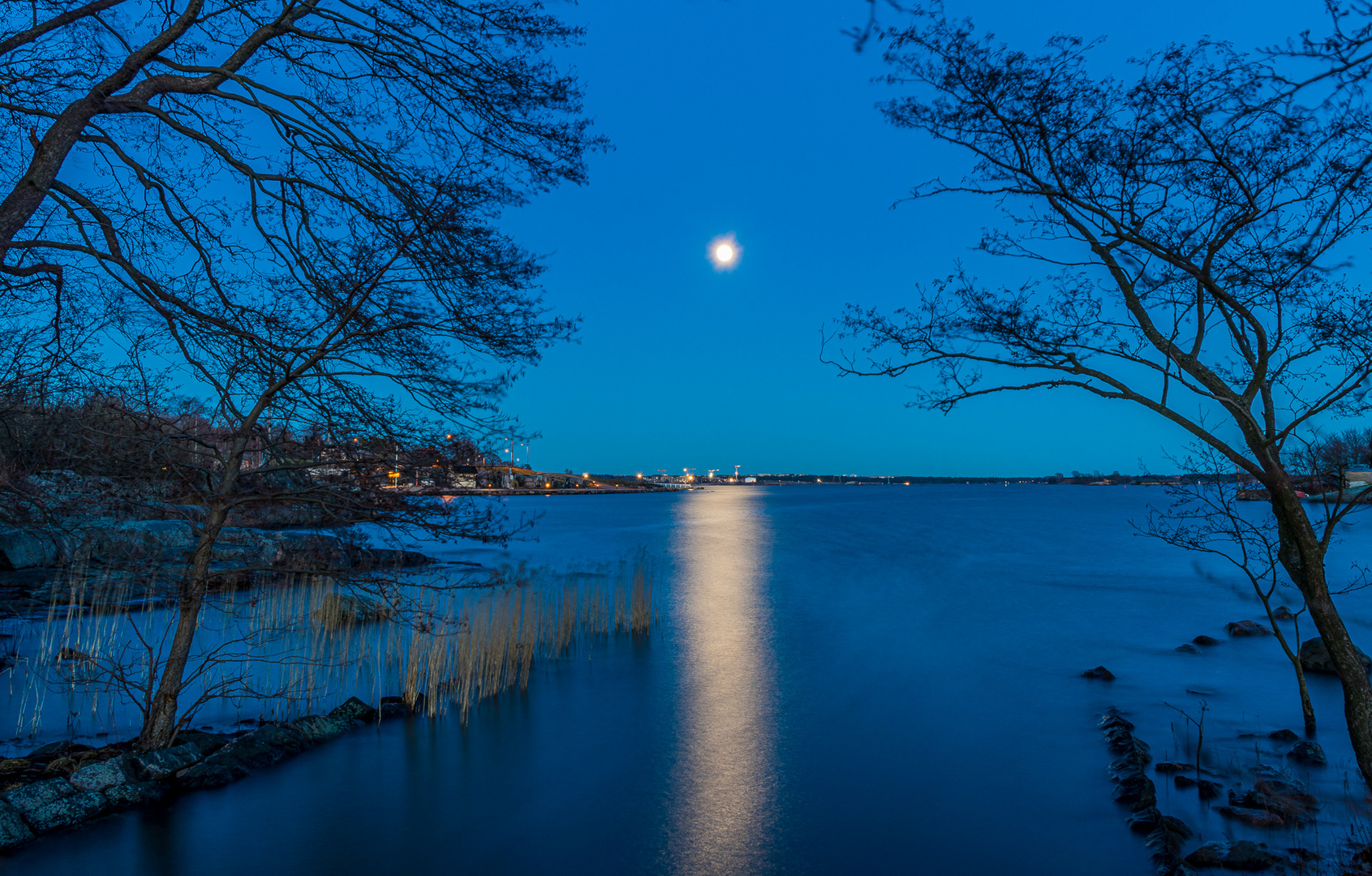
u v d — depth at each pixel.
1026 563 33.88
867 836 7.50
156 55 7.11
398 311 7.53
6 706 10.06
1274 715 11.23
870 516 80.94
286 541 16.22
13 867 6.42
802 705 11.86
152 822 7.35
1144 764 9.12
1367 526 47.47
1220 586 25.95
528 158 8.14
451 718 10.77
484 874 6.69
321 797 8.12
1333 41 3.52
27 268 6.84
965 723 11.04
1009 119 5.13
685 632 17.58
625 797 8.35
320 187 7.64
